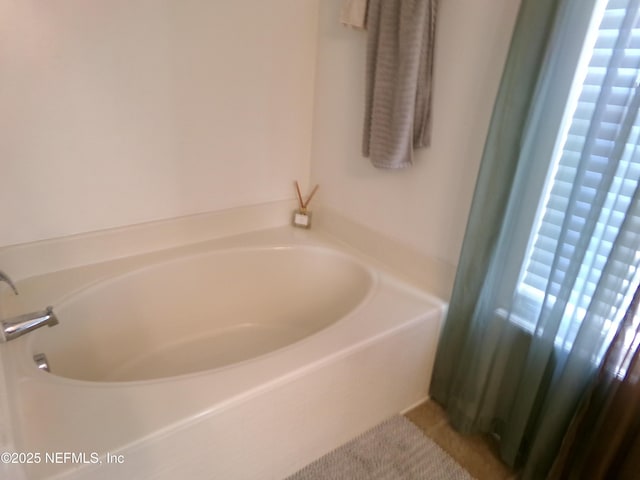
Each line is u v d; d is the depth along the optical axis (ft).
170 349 5.61
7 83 4.07
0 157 4.26
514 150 3.68
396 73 4.43
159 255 5.49
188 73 5.07
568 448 3.81
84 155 4.71
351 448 4.64
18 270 4.68
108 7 4.33
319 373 3.84
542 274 3.93
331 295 6.02
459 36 4.19
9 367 3.42
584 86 3.36
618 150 3.08
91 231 5.07
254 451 3.70
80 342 4.64
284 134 6.20
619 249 3.17
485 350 4.31
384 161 4.78
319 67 6.01
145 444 2.90
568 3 3.12
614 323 3.41
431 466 4.51
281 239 6.26
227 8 5.06
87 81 4.46
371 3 4.52
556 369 3.89
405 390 5.02
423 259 5.19
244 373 3.58
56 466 2.63
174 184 5.49
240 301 6.10
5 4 3.85
